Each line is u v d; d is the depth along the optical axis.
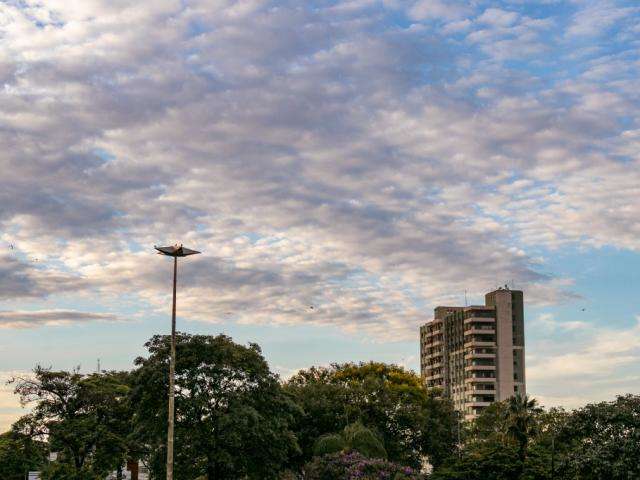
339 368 124.06
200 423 69.56
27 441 74.56
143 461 83.69
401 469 76.69
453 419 116.12
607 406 74.81
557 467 76.06
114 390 76.31
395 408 106.50
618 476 69.56
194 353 70.56
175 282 51.09
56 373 75.19
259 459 70.88
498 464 83.88
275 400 72.25
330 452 86.19
